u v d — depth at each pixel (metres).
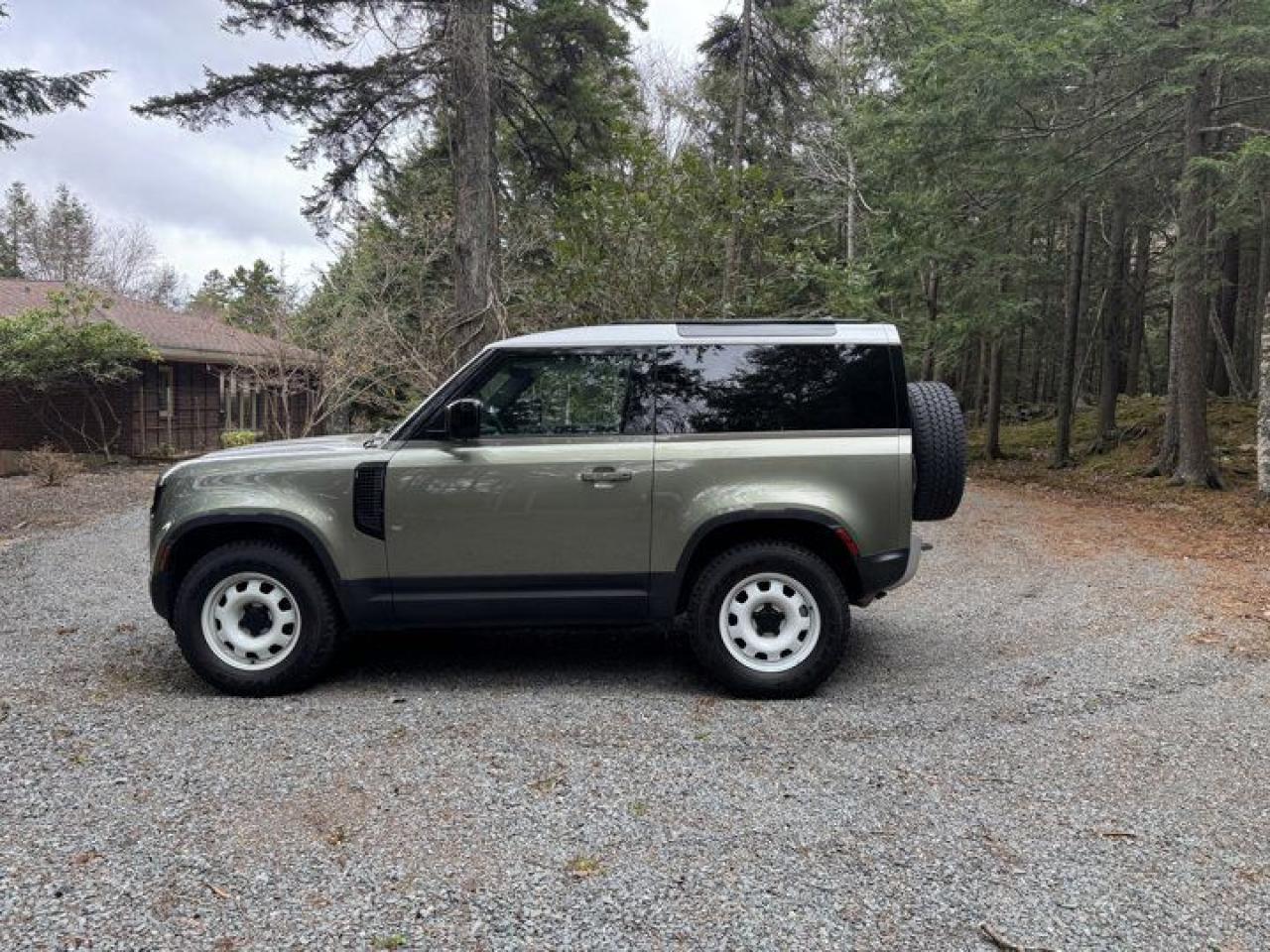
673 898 2.46
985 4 11.52
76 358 15.54
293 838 2.79
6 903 2.39
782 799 3.09
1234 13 10.09
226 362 18.77
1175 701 4.14
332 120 12.28
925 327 16.16
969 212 13.69
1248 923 2.33
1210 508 10.72
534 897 2.46
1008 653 5.00
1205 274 11.82
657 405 4.27
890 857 2.69
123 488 13.02
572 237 10.20
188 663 4.62
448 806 3.02
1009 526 10.11
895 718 3.92
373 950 2.21
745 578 4.18
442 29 11.78
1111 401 17.59
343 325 15.68
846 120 18.42
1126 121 11.66
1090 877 2.57
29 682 4.36
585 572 4.22
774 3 18.92
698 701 4.16
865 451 4.17
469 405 4.12
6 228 43.72
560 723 3.84
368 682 4.47
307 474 4.20
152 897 2.43
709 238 10.08
